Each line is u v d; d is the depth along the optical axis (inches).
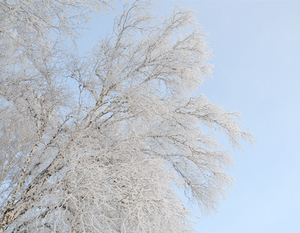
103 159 219.1
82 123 225.1
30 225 173.3
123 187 185.8
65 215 176.1
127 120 243.0
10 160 224.7
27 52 186.5
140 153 224.2
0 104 205.2
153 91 260.4
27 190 199.6
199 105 263.4
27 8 166.9
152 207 175.6
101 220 171.0
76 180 179.9
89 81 236.8
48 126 239.9
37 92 217.5
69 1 175.3
